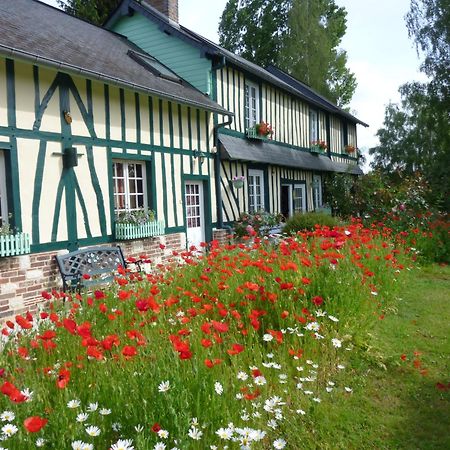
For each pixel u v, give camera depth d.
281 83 13.29
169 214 8.55
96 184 6.88
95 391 2.04
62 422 1.75
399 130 31.98
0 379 2.05
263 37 27.84
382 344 3.83
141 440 1.67
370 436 2.53
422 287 5.98
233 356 2.51
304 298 3.63
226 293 3.62
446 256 7.84
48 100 6.09
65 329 2.68
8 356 2.37
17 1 8.59
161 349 2.38
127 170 7.75
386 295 4.84
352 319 3.72
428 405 2.87
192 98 8.83
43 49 6.00
